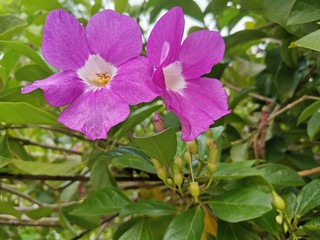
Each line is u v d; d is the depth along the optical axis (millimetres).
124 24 140
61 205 241
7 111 145
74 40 141
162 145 146
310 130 177
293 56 222
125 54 140
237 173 164
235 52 242
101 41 141
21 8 247
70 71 141
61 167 201
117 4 212
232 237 156
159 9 233
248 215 144
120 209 182
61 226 267
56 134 303
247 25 294
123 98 131
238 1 210
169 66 142
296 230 159
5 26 182
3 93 175
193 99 142
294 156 238
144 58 137
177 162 158
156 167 159
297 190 200
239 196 151
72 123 130
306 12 157
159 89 128
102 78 142
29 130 303
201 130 134
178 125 197
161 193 238
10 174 195
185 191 168
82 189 272
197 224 149
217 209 150
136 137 142
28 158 214
